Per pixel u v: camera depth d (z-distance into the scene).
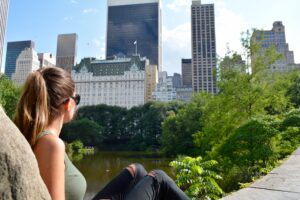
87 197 21.06
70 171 1.84
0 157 1.08
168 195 2.11
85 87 147.25
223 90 19.61
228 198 3.57
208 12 130.62
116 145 87.88
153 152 75.25
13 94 35.94
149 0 196.75
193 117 46.59
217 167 12.77
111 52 193.75
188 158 6.16
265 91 18.20
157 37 193.25
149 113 82.06
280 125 12.59
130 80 144.12
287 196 3.60
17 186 1.10
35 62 152.00
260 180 4.48
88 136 78.44
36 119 1.62
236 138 11.88
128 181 2.28
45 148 1.53
